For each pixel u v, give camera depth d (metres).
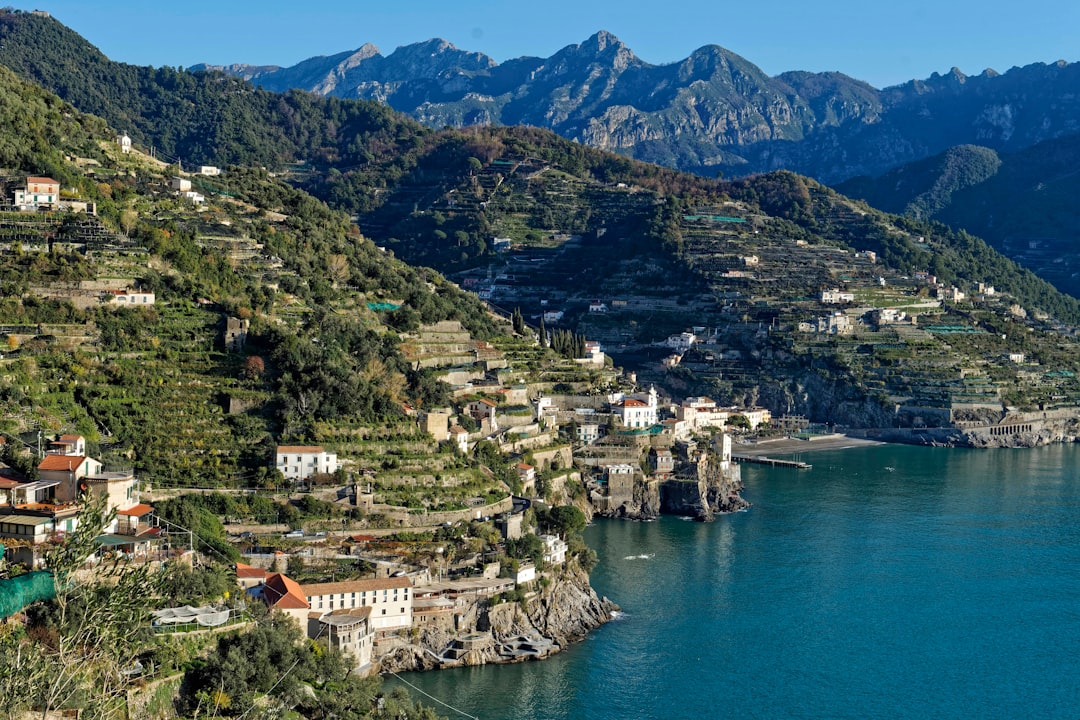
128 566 180.88
